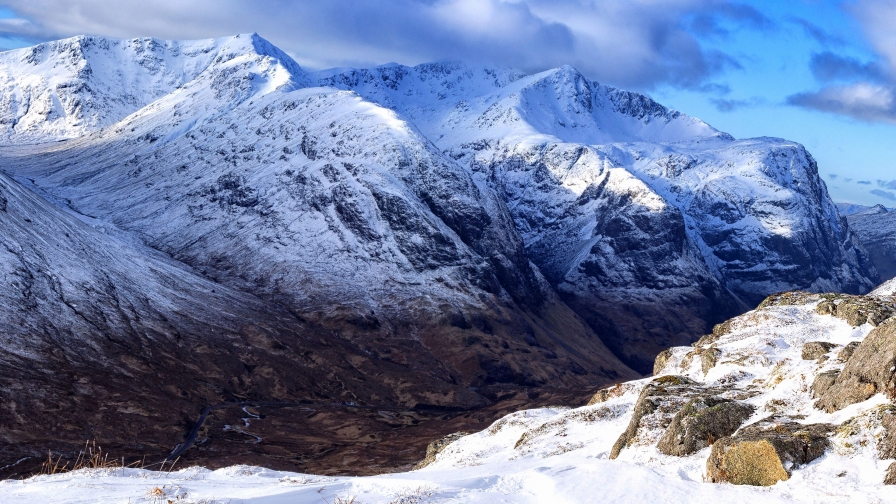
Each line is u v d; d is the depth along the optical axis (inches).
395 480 888.9
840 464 934.4
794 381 1384.1
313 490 829.8
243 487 887.7
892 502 789.9
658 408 1487.5
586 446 1706.4
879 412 978.1
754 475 979.9
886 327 1146.7
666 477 924.6
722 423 1266.0
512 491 868.6
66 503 730.2
